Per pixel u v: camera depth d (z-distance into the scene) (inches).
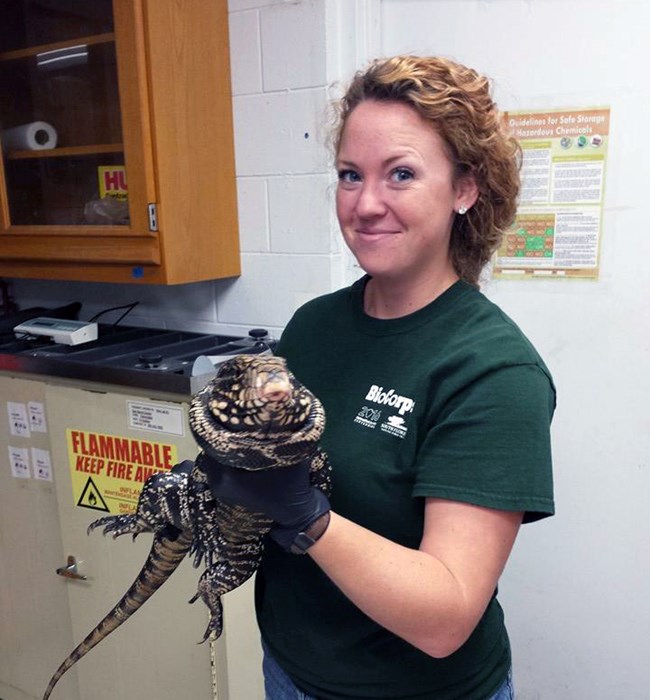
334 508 36.8
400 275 36.8
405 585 28.5
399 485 34.9
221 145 76.7
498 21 67.8
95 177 75.8
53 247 78.4
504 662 41.6
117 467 68.1
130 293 91.0
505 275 71.6
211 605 37.8
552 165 67.7
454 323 36.3
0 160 81.0
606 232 66.6
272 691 42.9
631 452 69.1
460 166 36.0
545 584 75.5
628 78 63.3
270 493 28.4
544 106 67.1
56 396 70.4
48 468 74.4
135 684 72.2
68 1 73.5
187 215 73.5
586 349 69.5
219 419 27.9
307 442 27.5
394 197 34.4
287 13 72.2
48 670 80.0
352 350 38.9
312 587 38.8
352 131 35.1
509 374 32.7
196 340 79.7
